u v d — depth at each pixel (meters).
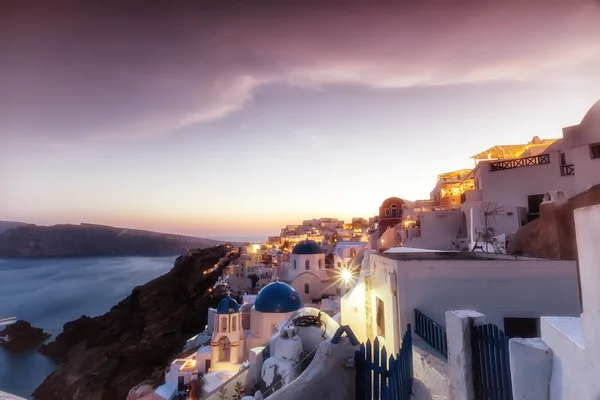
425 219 30.73
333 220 135.88
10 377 75.69
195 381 27.86
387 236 44.56
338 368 6.57
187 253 112.38
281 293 33.38
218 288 78.12
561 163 22.58
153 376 48.94
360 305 14.80
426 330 9.00
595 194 9.58
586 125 18.05
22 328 105.50
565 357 3.93
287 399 6.25
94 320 96.75
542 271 9.72
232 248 123.31
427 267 9.91
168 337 70.19
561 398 3.97
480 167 26.00
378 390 5.89
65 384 66.31
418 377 8.09
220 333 33.44
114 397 58.72
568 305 9.55
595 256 3.40
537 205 23.16
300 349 15.86
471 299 9.70
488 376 5.44
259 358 17.47
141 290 96.44
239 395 16.09
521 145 38.41
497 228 22.61
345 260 55.56
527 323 9.49
